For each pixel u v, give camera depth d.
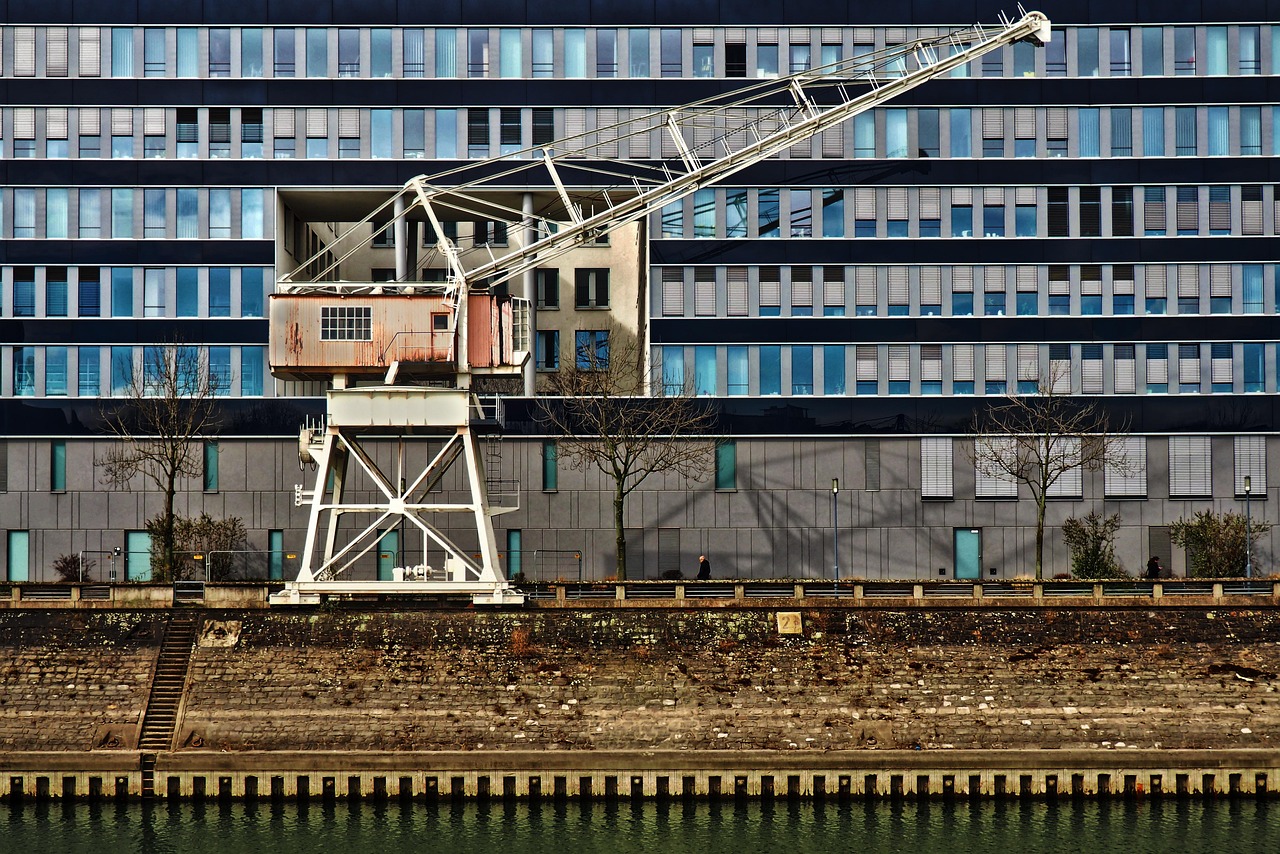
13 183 75.31
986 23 76.88
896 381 76.12
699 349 76.06
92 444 75.00
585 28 76.88
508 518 75.44
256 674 57.06
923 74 72.69
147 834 50.16
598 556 75.56
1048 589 60.41
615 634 58.41
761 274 76.19
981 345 76.00
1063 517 75.75
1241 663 57.81
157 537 73.19
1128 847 48.66
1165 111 76.50
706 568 71.06
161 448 71.75
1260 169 76.12
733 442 75.88
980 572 75.56
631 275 83.62
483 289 62.47
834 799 53.84
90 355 75.12
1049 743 54.97
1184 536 73.81
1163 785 54.38
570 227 65.81
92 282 75.31
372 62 76.50
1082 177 76.38
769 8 76.81
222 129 76.00
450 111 76.44
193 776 53.91
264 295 75.56
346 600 60.25
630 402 74.75
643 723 55.38
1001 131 76.56
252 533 75.00
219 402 75.06
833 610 59.31
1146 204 76.38
